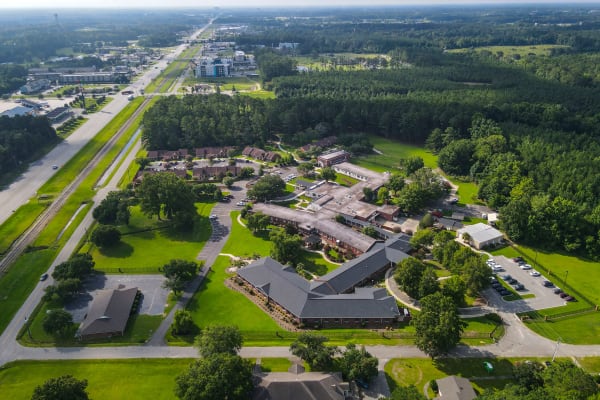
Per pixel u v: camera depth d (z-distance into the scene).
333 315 144.50
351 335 139.62
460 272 160.75
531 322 146.25
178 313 139.38
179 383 108.44
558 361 128.50
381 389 118.12
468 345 135.00
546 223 192.88
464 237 195.88
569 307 154.12
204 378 105.75
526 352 132.62
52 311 138.62
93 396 115.81
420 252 183.38
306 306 146.12
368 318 144.38
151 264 179.12
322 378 113.44
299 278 161.00
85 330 137.38
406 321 146.38
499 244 196.00
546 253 188.50
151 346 134.38
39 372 124.06
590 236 184.75
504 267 178.50
